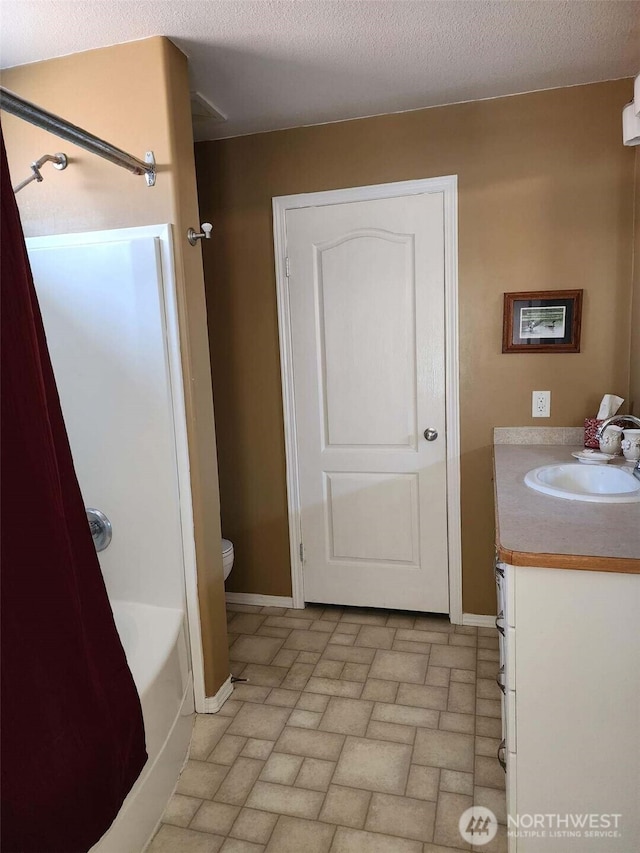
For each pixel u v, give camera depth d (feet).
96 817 4.61
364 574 9.86
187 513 7.18
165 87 6.50
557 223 8.37
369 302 9.18
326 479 9.79
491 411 8.94
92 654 4.89
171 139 6.59
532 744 4.87
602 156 8.12
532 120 8.25
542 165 8.31
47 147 6.96
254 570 10.37
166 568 7.24
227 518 10.33
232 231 9.57
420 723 7.14
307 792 6.16
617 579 4.51
